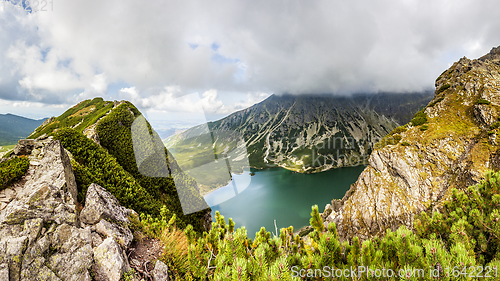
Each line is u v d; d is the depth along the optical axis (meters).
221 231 4.90
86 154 8.51
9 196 4.70
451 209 6.12
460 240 4.29
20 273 2.83
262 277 2.59
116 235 4.62
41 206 3.77
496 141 25.28
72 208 4.71
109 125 11.88
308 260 3.40
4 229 3.15
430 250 2.99
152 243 5.34
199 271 3.88
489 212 5.36
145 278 4.08
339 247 3.51
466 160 26.25
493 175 5.78
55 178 5.30
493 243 4.39
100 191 5.84
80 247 3.71
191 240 4.98
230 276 2.73
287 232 4.51
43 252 3.22
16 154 5.61
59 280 3.12
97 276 3.63
